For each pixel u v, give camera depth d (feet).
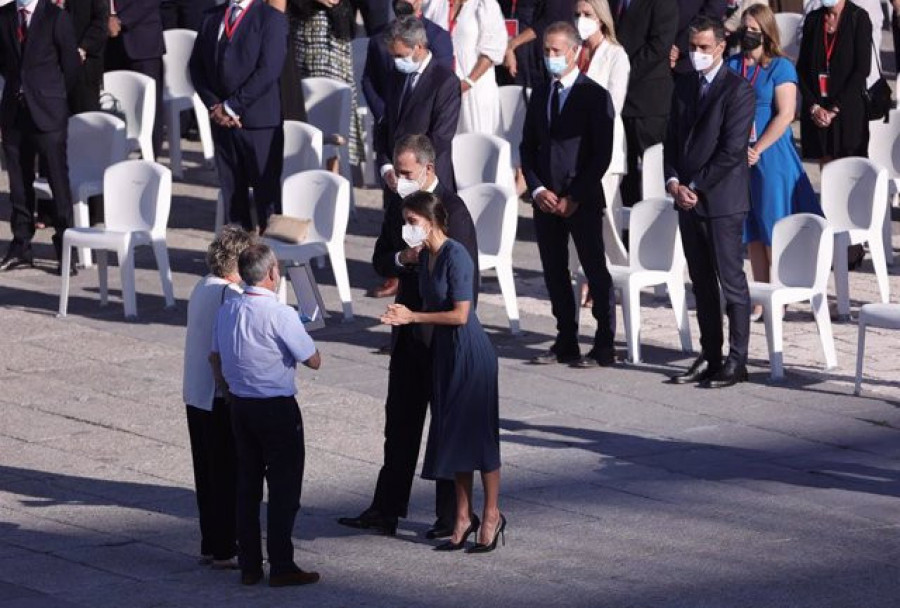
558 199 150.30
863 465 128.77
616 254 173.17
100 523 115.03
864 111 187.11
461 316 106.83
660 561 107.24
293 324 102.68
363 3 229.66
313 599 100.89
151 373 152.46
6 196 225.15
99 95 210.18
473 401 107.76
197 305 106.22
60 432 135.44
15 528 113.70
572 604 99.30
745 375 149.79
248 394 102.58
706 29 143.64
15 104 185.06
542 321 170.50
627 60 169.37
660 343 163.02
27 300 177.88
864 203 173.17
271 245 165.27
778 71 161.58
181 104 230.89
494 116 194.80
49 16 183.01
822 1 185.68
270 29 182.80
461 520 110.22
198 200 222.07
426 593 101.71
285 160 188.03
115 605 99.25
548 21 205.98
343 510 118.01
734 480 124.98
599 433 136.26
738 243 146.92
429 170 114.01
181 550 110.32
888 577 104.42
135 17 223.30
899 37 237.25
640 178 193.57
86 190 188.65
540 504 119.34
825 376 151.94
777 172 164.76
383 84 166.50
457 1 193.98
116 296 180.24
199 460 107.14
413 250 111.55
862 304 176.55
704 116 144.97
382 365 155.22
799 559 107.76
